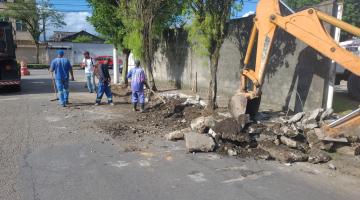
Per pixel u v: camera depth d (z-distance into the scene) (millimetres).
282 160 6711
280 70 11180
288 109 10875
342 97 14016
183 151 7230
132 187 5402
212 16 10297
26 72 29109
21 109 11672
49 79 24359
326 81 9703
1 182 5512
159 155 6961
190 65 16516
